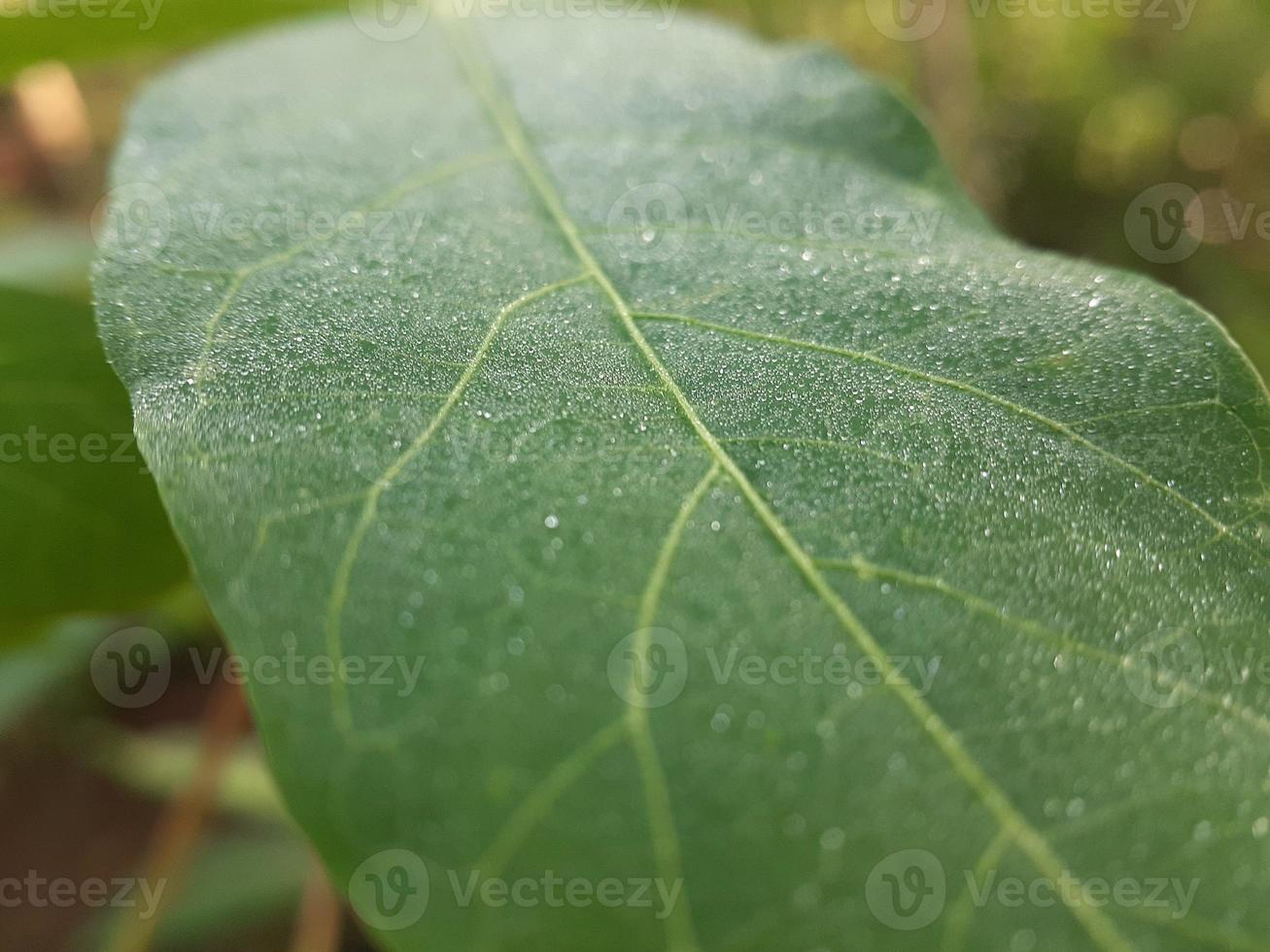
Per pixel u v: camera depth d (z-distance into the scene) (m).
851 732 0.10
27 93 0.31
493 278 0.13
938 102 0.28
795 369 0.12
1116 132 0.42
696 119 0.15
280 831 0.27
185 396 0.12
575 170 0.14
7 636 0.17
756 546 0.11
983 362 0.12
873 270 0.13
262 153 0.15
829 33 0.34
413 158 0.15
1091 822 0.10
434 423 0.12
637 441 0.12
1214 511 0.12
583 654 0.11
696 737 0.10
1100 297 0.13
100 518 0.16
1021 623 0.11
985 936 0.10
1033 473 0.12
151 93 0.15
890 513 0.11
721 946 0.10
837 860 0.10
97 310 0.12
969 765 0.10
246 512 0.11
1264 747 0.11
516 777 0.10
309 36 0.16
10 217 0.34
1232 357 0.12
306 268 0.13
